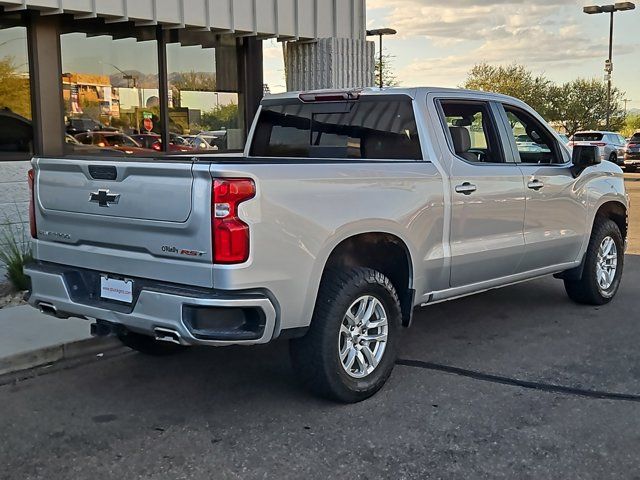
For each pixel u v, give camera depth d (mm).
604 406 4734
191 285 4098
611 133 33281
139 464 3975
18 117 8078
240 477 3822
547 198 6355
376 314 4887
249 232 4020
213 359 5777
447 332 6469
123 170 4273
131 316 4277
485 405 4766
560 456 4035
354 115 5816
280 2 9633
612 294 7469
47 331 6004
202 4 8789
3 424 4523
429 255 5262
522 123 6473
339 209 4520
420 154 5406
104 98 8766
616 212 7492
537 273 6504
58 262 4805
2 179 7949
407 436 4301
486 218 5730
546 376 5305
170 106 9438
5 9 7477
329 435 4324
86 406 4816
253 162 4305
